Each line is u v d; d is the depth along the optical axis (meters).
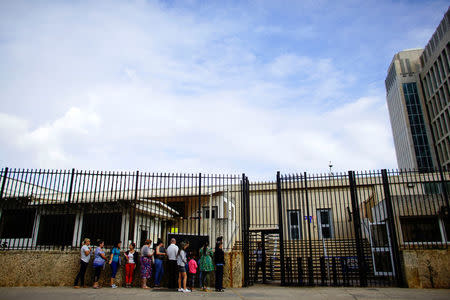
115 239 12.38
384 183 10.51
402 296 7.95
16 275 9.43
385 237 13.09
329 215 18.45
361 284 9.77
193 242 10.14
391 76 72.06
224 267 9.91
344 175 10.62
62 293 8.02
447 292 8.52
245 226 10.70
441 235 12.25
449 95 52.78
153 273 9.80
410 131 62.44
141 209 12.48
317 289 9.29
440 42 54.75
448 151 53.34
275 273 13.68
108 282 9.59
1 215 10.73
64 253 9.70
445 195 10.52
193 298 7.53
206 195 13.03
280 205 10.80
